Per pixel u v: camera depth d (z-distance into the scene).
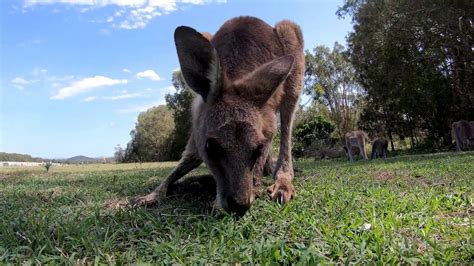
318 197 0.69
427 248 0.40
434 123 4.22
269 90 0.58
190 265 0.35
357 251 0.38
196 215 0.53
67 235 0.44
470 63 3.77
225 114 0.54
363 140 3.32
